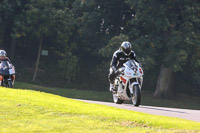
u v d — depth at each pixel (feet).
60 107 118.32
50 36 484.74
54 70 501.97
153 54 409.28
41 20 430.61
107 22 487.20
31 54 536.01
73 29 492.54
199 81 502.79
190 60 409.28
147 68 402.72
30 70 488.44
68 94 369.09
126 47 145.69
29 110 112.06
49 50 539.29
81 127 95.35
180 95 471.62
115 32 497.46
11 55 492.95
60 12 429.38
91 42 495.82
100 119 105.50
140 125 101.65
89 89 467.11
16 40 501.56
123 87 143.84
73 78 464.24
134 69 141.08
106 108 128.98
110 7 481.05
